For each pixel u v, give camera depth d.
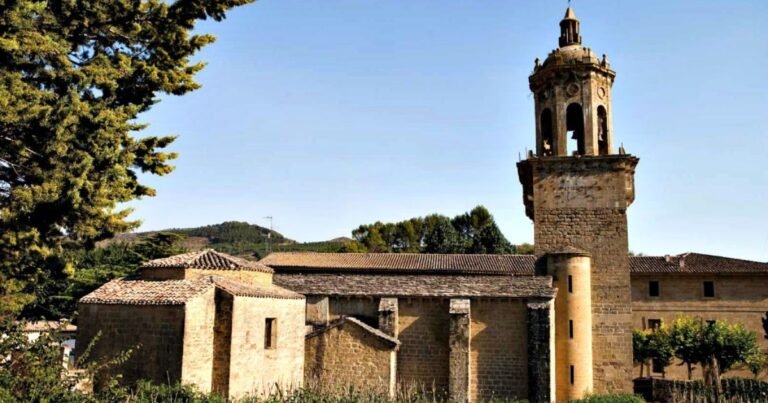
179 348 20.23
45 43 12.62
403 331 29.89
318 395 22.17
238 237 136.50
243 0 16.66
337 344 28.42
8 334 12.69
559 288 30.77
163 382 20.17
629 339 30.97
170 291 21.75
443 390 28.80
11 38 12.05
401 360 29.55
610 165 32.59
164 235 51.88
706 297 47.12
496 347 28.86
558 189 33.03
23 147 12.80
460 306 28.62
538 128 33.97
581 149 34.31
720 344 38.50
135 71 15.50
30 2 12.16
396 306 29.75
